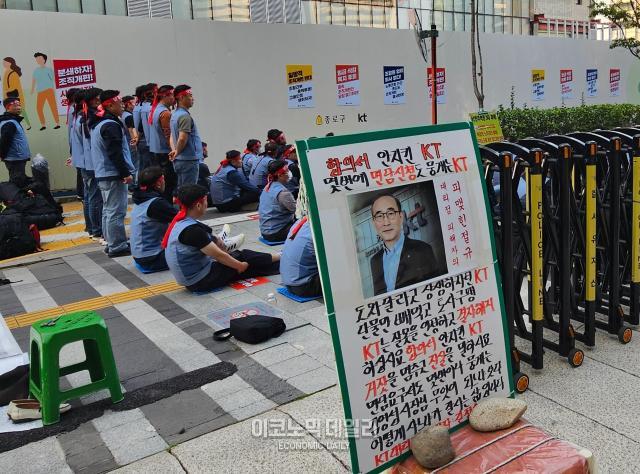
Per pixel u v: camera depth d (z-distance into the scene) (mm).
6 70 10508
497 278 2664
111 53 11625
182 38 12531
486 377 2615
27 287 5977
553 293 4004
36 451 2955
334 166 2213
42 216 8656
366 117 16016
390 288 2312
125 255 7039
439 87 17609
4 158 8562
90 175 7570
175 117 7383
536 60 20281
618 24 21594
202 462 2791
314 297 5012
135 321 4773
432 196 2465
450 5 19562
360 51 15625
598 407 3105
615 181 3709
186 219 5254
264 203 7148
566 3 24797
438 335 2455
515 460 2260
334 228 2184
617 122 18859
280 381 3559
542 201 3467
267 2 14914
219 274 5379
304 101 14695
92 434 3092
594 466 2297
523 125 16156
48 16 10844
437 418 2447
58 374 3215
